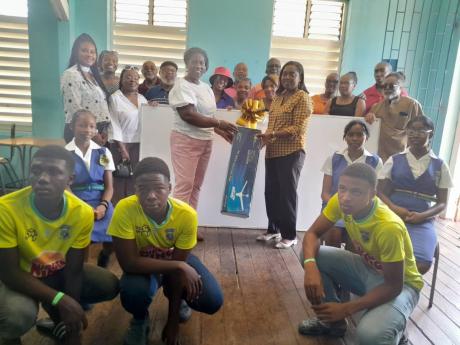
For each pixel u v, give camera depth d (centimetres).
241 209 278
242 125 267
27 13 382
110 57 305
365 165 138
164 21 429
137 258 144
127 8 424
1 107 418
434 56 411
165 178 135
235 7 417
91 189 199
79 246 137
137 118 289
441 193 198
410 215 194
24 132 415
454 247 302
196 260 166
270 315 182
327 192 226
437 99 397
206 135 253
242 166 271
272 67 349
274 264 240
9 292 128
